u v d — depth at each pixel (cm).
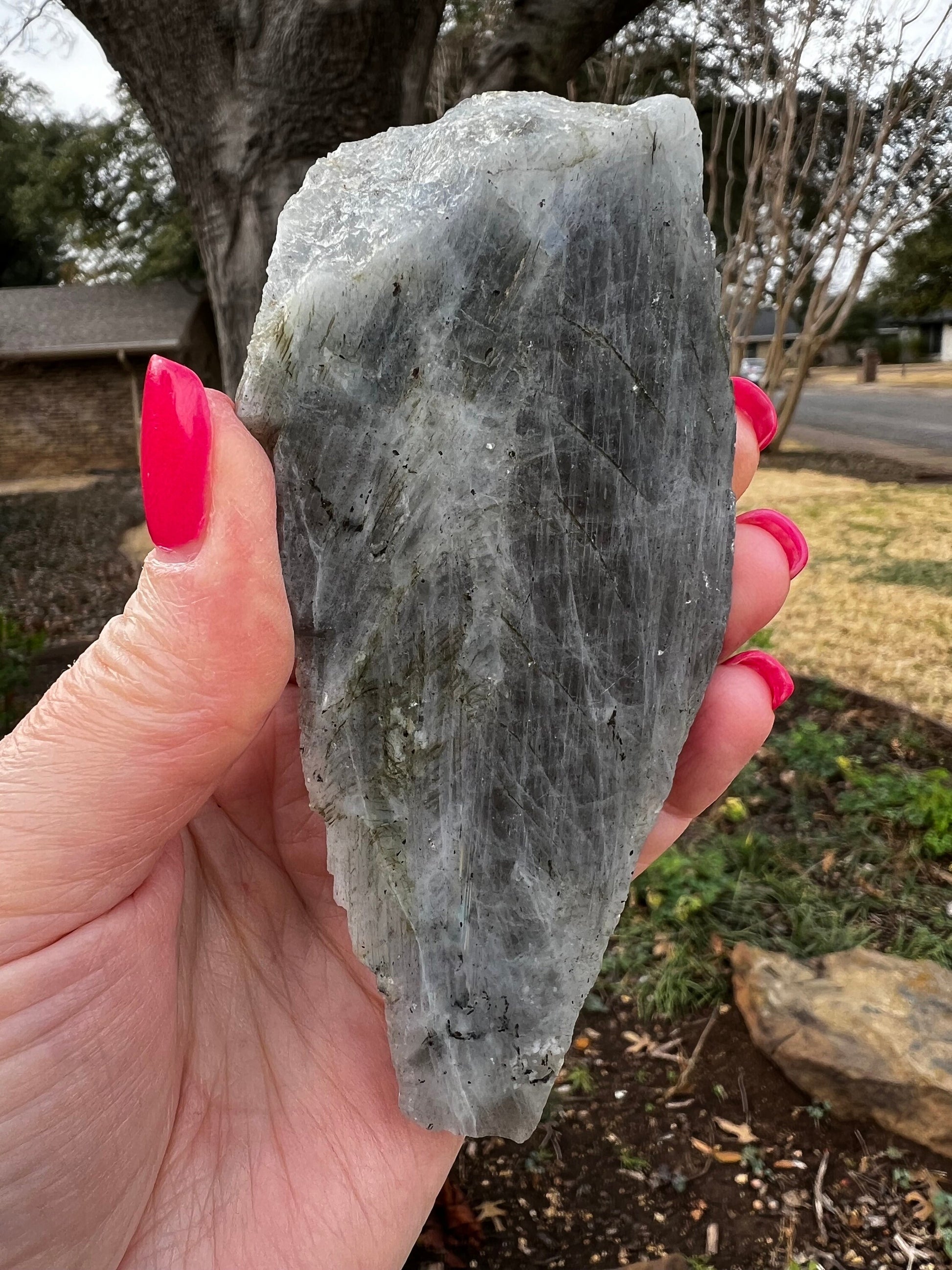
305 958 17
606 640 14
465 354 13
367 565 13
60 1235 13
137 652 11
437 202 13
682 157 13
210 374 175
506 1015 14
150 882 14
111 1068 13
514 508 13
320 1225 16
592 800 14
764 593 19
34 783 12
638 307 13
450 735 14
